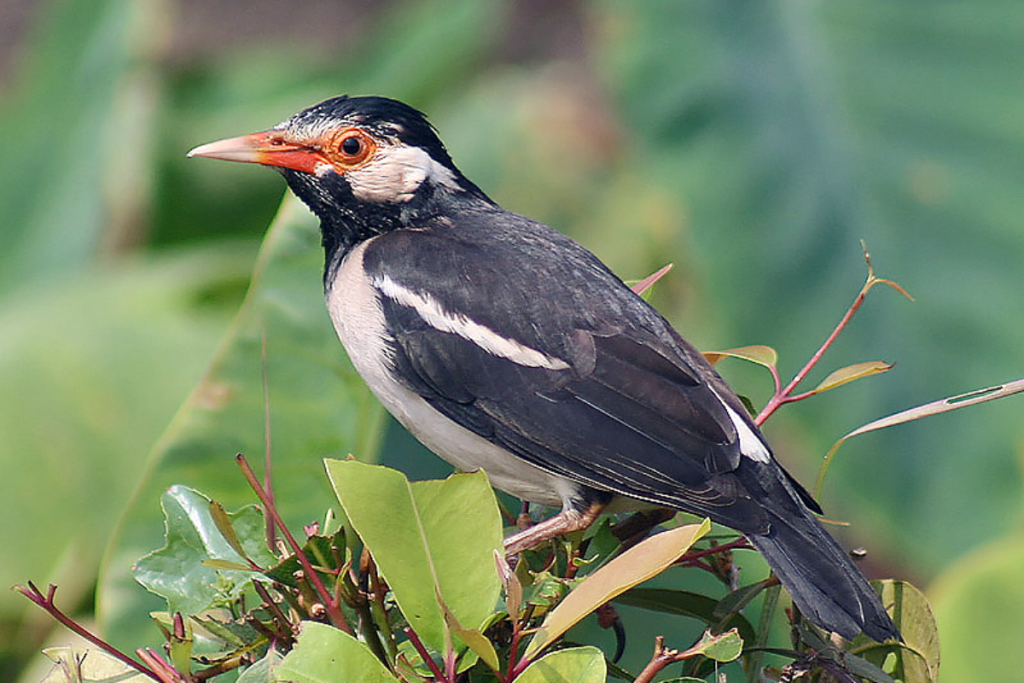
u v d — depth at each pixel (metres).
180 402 11.55
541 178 15.43
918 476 12.16
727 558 7.49
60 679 6.63
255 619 6.45
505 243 8.73
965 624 8.73
